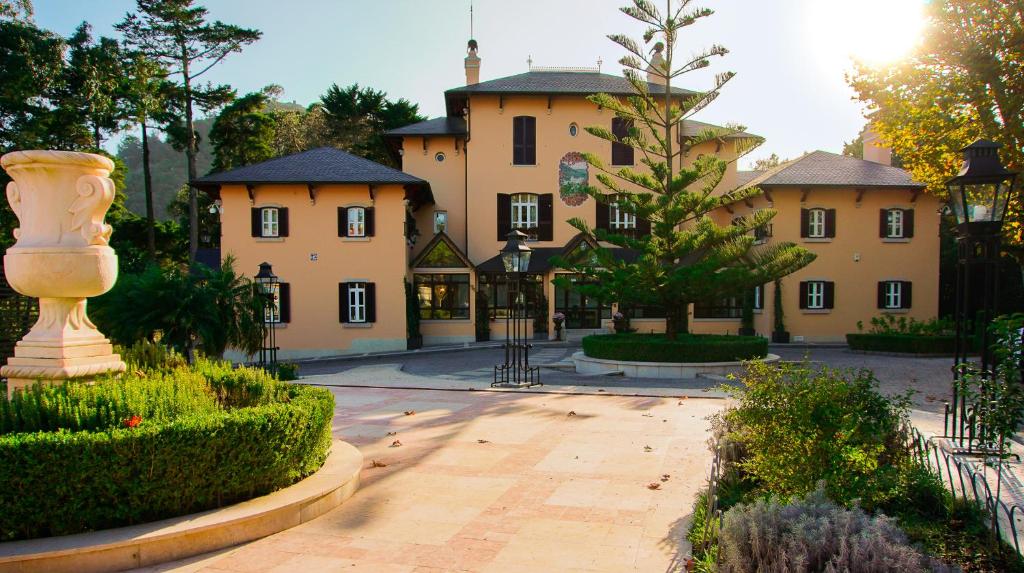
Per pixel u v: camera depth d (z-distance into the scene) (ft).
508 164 96.32
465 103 98.58
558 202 96.48
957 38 51.37
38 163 20.94
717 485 19.15
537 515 18.89
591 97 63.16
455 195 97.50
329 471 21.63
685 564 15.05
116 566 15.42
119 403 18.94
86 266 21.26
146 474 16.84
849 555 11.07
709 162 60.29
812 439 16.29
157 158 285.64
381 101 142.72
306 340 84.02
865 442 16.46
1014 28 47.65
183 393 20.74
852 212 92.27
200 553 16.38
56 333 21.71
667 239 60.95
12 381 21.66
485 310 92.17
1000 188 26.11
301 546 16.79
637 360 56.29
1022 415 17.95
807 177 90.99
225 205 83.92
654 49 97.81
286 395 24.40
